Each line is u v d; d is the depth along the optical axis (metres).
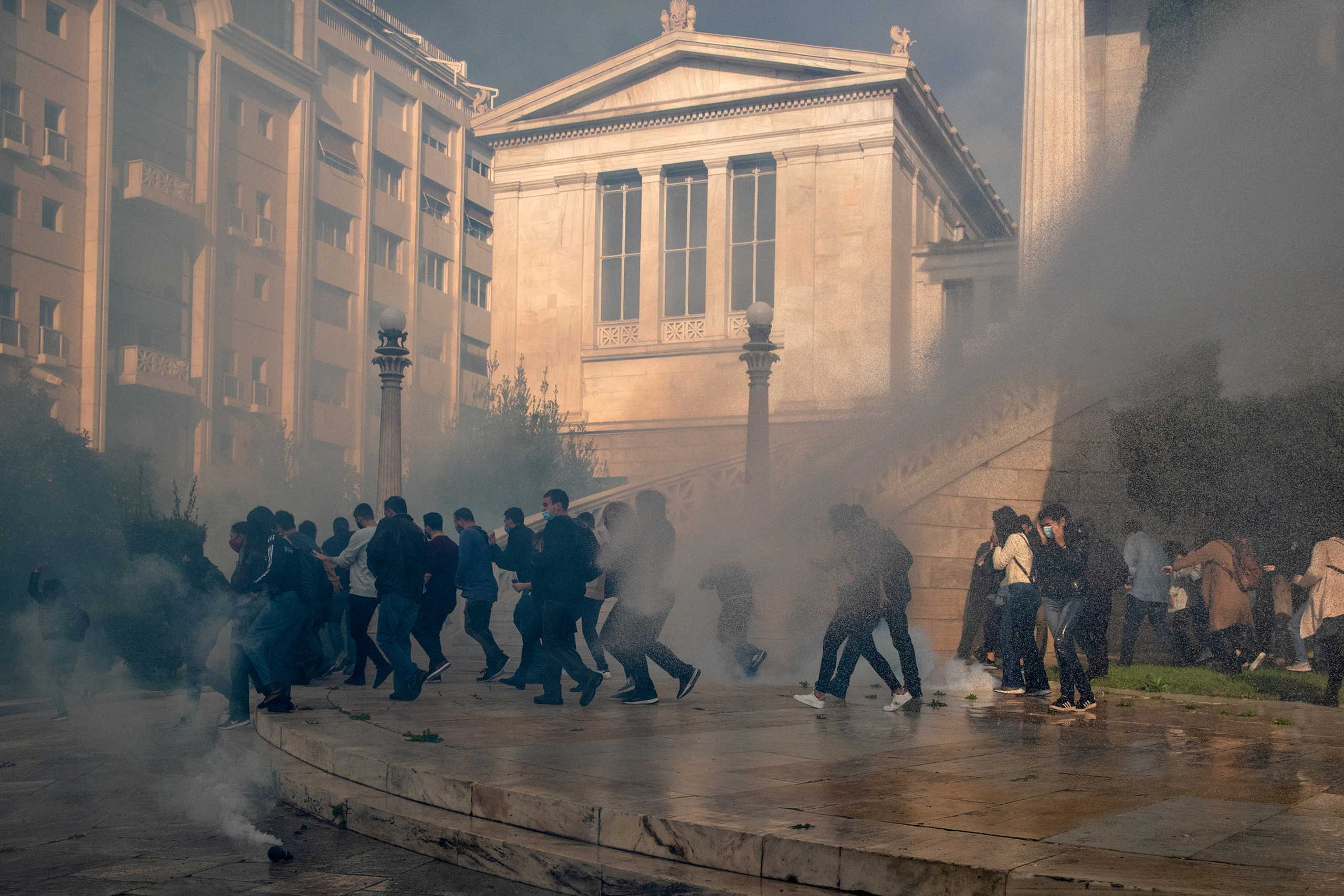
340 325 47.84
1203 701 9.36
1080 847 3.78
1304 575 9.47
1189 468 13.11
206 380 40.75
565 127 36.97
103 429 36.75
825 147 34.09
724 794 4.68
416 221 51.84
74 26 37.16
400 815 4.91
